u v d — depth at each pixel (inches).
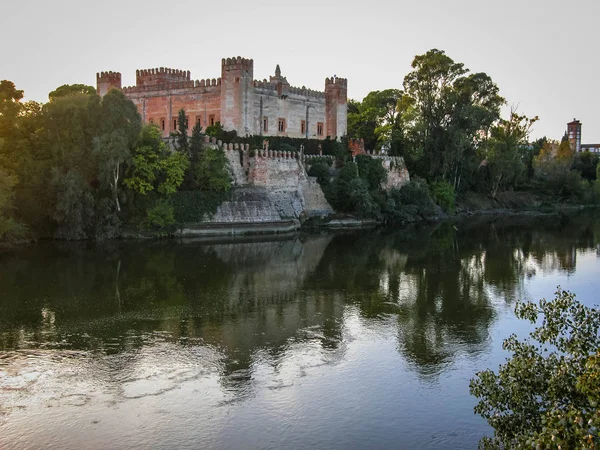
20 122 3385.8
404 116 5118.1
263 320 1830.7
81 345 1582.2
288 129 4776.1
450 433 1155.9
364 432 1157.7
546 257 2982.3
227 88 4362.7
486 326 1782.7
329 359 1512.1
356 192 4284.0
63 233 3248.0
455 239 3666.3
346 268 2664.9
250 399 1284.4
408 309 1967.3
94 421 1179.3
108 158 3132.4
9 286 2217.0
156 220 3361.2
